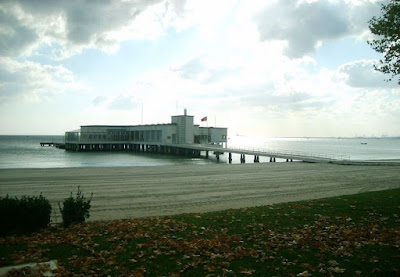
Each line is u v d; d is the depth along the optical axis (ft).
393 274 22.22
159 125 344.49
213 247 28.07
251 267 24.03
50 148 436.76
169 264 24.56
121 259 25.57
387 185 82.79
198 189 75.61
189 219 39.81
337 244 28.71
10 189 74.18
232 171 116.57
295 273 22.91
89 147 392.68
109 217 47.55
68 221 37.52
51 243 29.58
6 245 29.01
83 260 25.23
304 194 69.46
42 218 35.06
